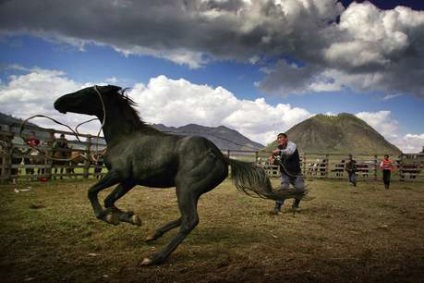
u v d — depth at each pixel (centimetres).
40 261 459
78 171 2172
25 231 600
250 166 552
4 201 895
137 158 511
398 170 2544
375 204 1145
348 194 1468
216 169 512
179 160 500
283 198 552
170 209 878
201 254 511
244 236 628
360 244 603
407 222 827
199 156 500
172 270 443
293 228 712
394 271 463
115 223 515
